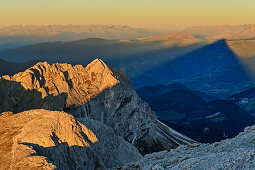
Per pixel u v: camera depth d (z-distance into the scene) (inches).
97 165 2822.3
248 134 2172.7
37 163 2121.1
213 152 2103.8
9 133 2967.5
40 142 2482.8
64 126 2778.1
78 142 2741.1
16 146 2448.3
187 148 2516.0
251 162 1534.2
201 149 2335.1
